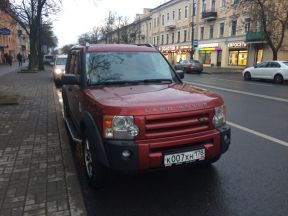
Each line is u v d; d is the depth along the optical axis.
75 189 4.12
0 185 4.24
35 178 4.46
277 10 26.92
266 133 7.13
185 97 4.11
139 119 3.68
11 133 6.80
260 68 22.14
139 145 3.66
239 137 6.79
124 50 5.47
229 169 4.96
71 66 6.15
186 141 3.85
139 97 4.05
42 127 7.32
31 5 30.62
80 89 4.93
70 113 6.75
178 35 56.66
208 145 4.01
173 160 3.82
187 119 3.90
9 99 10.89
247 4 28.61
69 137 6.42
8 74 27.61
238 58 40.78
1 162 5.07
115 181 4.56
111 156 3.71
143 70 5.25
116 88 4.62
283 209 3.77
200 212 3.72
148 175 4.75
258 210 3.75
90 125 4.03
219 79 23.88
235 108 10.41
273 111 9.88
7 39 63.75
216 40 44.78
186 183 4.48
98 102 3.96
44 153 5.50
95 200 4.05
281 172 4.85
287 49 32.91
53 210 3.63
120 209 3.82
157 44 66.50
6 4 13.79
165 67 5.49
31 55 31.67
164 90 4.48
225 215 3.64
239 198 4.03
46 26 46.28
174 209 3.79
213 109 4.08
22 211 3.60
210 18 45.16
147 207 3.86
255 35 34.97
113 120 3.70
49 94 13.55
